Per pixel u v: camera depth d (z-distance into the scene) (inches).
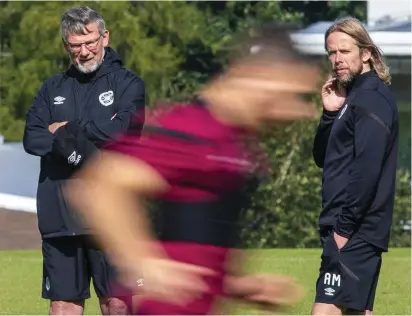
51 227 908.0
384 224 856.9
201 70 3193.9
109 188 642.8
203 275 653.3
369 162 834.2
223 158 658.8
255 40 623.5
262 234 2456.9
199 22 3181.6
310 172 2519.7
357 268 853.2
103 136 885.8
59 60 3051.2
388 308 1334.9
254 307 662.5
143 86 936.9
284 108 631.2
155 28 3127.5
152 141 654.5
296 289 661.3
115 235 635.5
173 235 659.4
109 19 2947.8
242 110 647.1
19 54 3061.0
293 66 613.0
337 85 901.8
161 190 653.3
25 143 919.7
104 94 924.0
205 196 658.8
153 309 652.1
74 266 919.7
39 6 2994.6
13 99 3073.3
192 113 660.7
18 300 1397.6
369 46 868.6
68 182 896.9
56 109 929.5
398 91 2947.8
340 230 850.8
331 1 3440.0
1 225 2431.1
